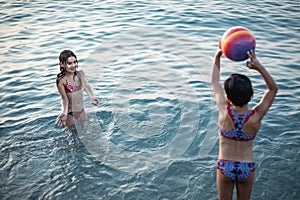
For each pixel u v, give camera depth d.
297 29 8.90
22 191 3.97
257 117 3.36
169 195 3.87
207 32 8.55
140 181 4.09
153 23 9.09
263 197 3.81
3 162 4.43
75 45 7.96
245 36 3.35
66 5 10.92
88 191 3.95
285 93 6.09
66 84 5.05
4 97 6.05
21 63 7.29
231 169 3.45
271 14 9.95
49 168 4.33
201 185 4.01
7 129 5.12
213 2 11.07
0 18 9.82
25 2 11.28
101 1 11.27
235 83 3.31
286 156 4.48
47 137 4.94
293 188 3.94
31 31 8.91
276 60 7.30
